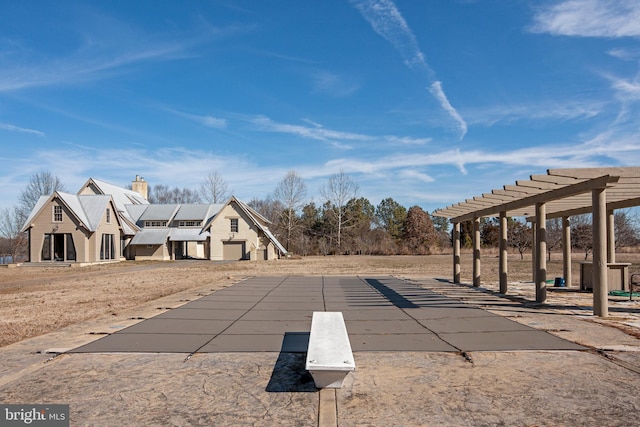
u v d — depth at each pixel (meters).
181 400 4.66
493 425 3.98
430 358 6.12
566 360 5.93
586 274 14.55
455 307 10.89
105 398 4.73
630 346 6.65
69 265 33.59
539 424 3.99
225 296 13.39
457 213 16.83
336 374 4.86
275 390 4.94
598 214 9.29
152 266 33.00
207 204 49.31
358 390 4.90
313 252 58.19
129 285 17.70
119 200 49.03
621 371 5.43
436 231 70.88
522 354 6.26
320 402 4.57
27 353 6.54
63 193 36.59
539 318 9.20
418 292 14.33
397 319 9.22
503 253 13.90
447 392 4.80
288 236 58.25
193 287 16.41
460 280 18.50
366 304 11.54
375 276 21.55
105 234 38.25
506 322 8.75
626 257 34.16
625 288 13.79
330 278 20.34
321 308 10.88
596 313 9.37
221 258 44.34
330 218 63.09
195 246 48.59
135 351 6.62
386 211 83.88
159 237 43.91
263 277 21.09
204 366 5.85
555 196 10.65
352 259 45.50
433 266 31.73
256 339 7.43
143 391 4.93
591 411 4.25
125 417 4.23
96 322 9.02
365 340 7.25
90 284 18.62
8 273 27.34
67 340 7.36
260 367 5.80
